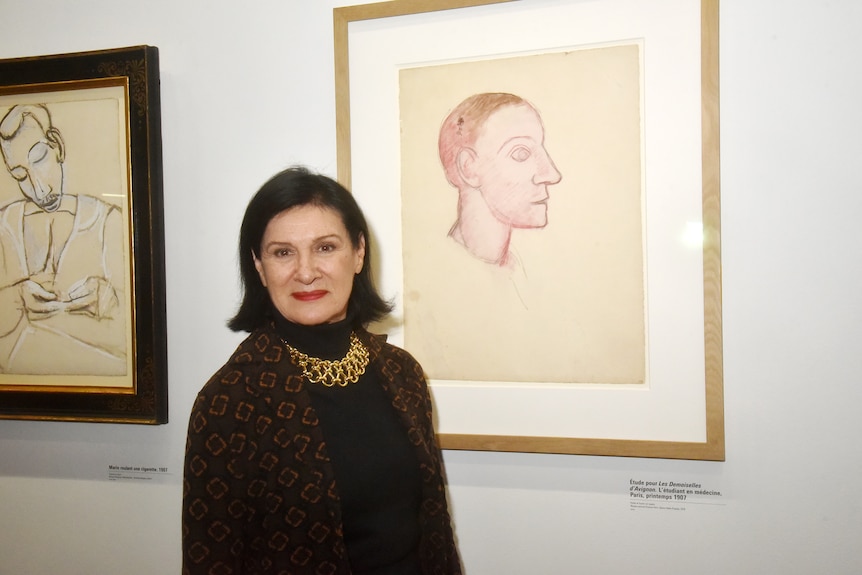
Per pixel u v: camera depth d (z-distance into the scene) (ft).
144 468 4.49
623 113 3.72
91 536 4.58
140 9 4.42
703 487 3.74
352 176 4.08
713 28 3.56
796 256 3.59
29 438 4.68
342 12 4.03
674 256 3.68
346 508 2.83
